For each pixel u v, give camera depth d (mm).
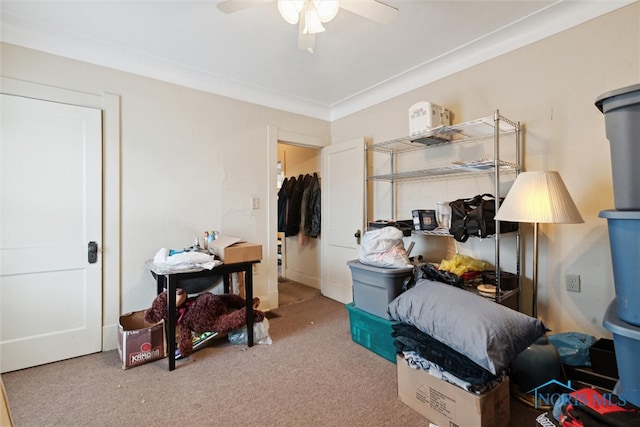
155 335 2104
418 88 2799
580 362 1641
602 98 1076
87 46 2209
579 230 1890
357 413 1559
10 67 1974
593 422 969
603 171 1790
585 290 1867
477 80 2369
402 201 3006
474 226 1989
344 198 3424
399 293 2125
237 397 1694
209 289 2799
